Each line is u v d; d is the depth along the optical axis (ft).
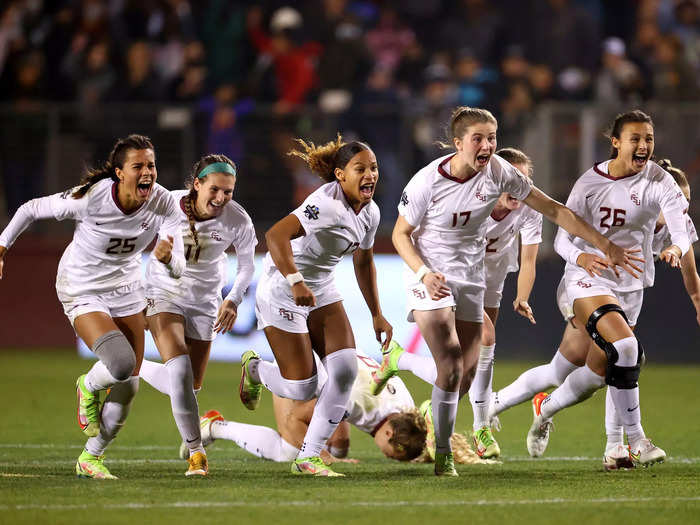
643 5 206.39
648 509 62.39
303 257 74.84
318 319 76.13
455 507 62.44
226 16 199.00
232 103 174.09
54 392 131.85
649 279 83.46
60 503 62.49
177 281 79.87
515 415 119.24
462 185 76.54
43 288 182.19
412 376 155.43
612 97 185.26
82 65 187.32
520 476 76.38
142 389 140.26
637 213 81.00
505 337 167.22
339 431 86.43
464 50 202.08
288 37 187.62
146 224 75.51
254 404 89.20
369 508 61.82
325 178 76.23
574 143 168.25
